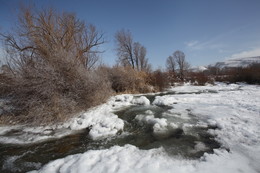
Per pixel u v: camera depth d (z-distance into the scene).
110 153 2.98
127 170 2.33
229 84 18.75
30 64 6.03
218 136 3.62
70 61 6.58
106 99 9.09
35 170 2.75
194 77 23.73
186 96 9.95
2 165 3.03
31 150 3.61
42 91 5.49
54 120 5.24
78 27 12.88
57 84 5.95
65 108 5.75
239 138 3.37
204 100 8.21
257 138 3.25
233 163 2.48
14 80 5.62
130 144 3.68
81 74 6.88
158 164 2.52
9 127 5.11
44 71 5.63
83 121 5.25
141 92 13.68
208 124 4.59
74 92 6.46
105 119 5.36
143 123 5.25
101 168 2.42
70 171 2.41
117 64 14.17
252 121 4.31
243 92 10.57
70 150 3.55
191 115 5.62
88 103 7.14
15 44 8.14
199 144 3.42
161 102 8.20
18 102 5.61
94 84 7.65
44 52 7.71
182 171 2.30
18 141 4.09
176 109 6.60
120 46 29.80
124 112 6.88
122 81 13.32
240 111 5.45
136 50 30.92
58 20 11.09
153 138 3.95
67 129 4.91
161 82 14.92
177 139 3.77
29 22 9.10
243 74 20.00
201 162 2.57
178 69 42.12
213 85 18.91
